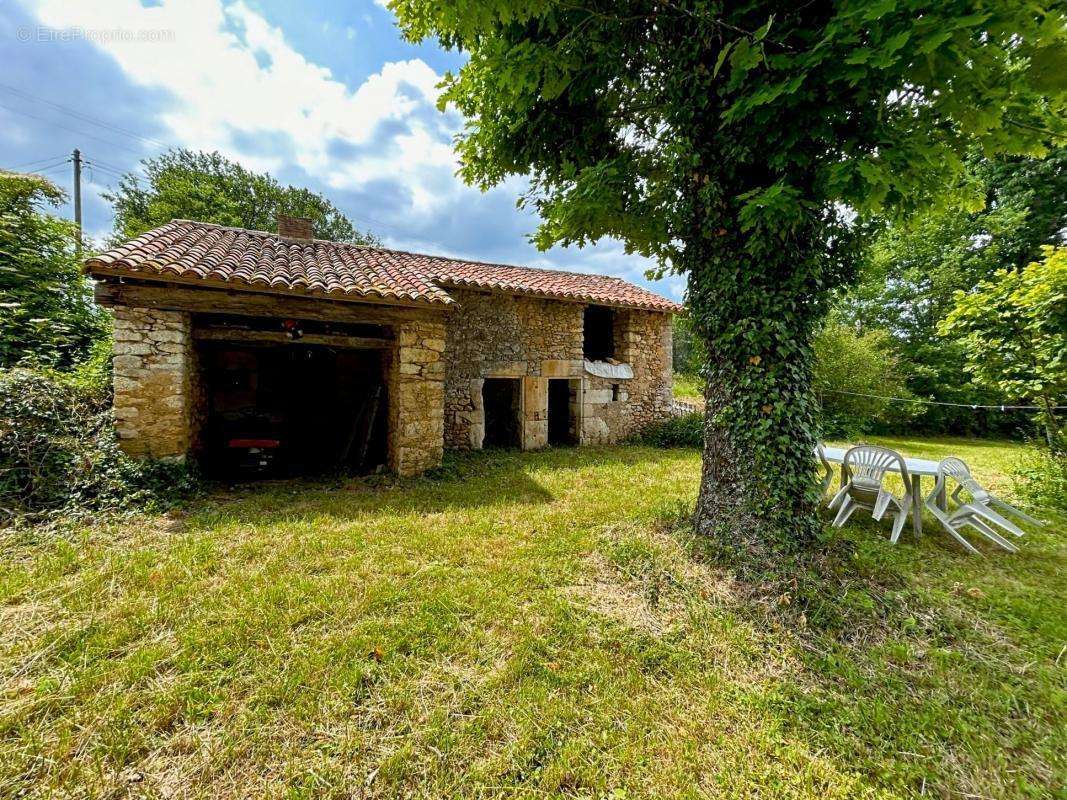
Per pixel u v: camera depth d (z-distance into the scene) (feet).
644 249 16.11
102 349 22.09
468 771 5.96
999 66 8.07
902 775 6.00
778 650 8.55
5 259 24.11
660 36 12.45
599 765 6.10
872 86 8.39
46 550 11.48
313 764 5.95
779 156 9.81
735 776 5.97
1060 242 43.60
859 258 14.39
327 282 19.48
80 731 6.25
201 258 18.48
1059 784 5.90
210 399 25.07
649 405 36.06
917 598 10.30
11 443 13.99
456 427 28.63
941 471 14.49
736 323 12.28
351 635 8.56
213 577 10.65
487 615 9.41
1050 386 18.67
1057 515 17.31
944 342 49.57
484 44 13.33
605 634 8.88
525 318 30.60
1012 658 8.50
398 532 13.99
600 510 16.55
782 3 9.62
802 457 12.00
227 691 7.08
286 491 18.95
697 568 11.37
